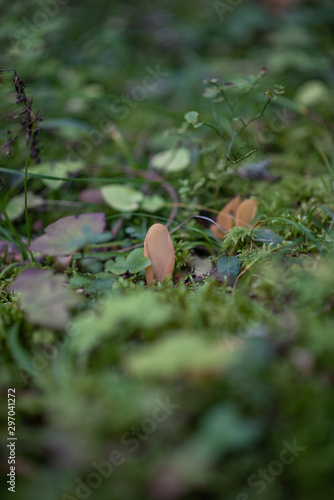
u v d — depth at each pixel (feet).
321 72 3.28
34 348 1.67
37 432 1.56
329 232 1.94
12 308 1.76
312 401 1.52
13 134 2.34
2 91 2.21
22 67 2.60
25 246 2.07
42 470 1.52
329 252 1.84
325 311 1.66
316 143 2.56
